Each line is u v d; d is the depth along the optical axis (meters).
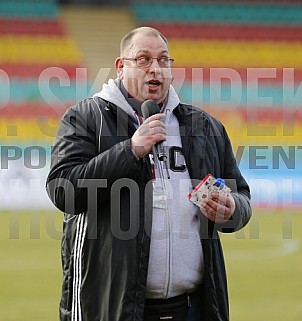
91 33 103.31
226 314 14.45
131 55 14.30
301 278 36.19
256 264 39.78
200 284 14.43
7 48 97.00
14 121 78.69
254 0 109.94
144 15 108.50
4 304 30.28
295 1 110.25
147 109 14.05
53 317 28.12
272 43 105.06
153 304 14.17
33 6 104.00
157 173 14.25
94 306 13.80
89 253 13.82
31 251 42.66
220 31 106.12
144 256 13.67
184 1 109.88
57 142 14.18
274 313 29.08
